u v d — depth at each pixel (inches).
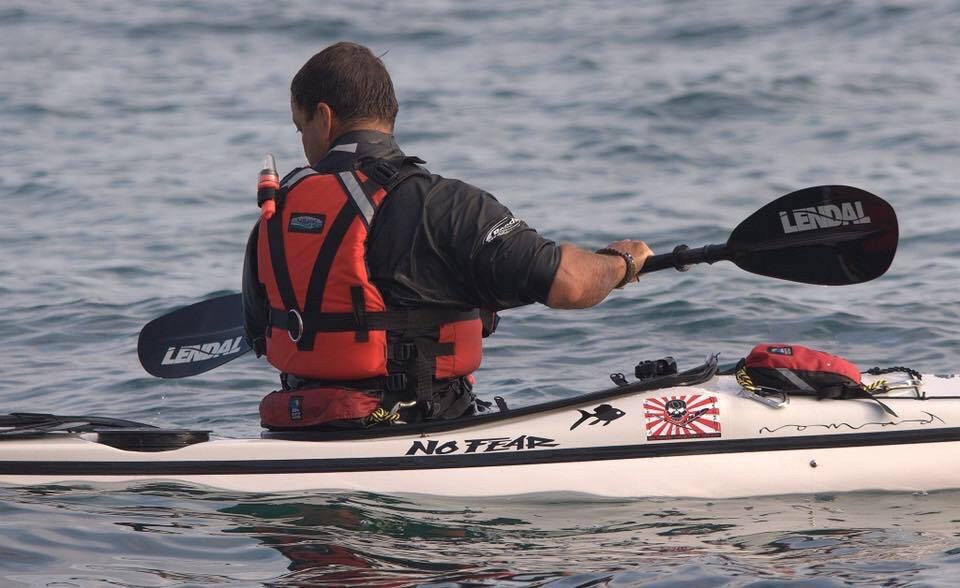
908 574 425.1
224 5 3255.4
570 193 1494.8
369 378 500.7
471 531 471.2
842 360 532.4
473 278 481.1
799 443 517.0
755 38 2581.2
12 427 531.5
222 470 507.5
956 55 2337.6
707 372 533.6
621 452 512.1
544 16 2982.3
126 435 515.8
